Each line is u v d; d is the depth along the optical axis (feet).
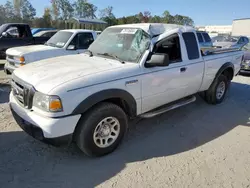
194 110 16.66
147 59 11.21
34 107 9.07
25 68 11.07
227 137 12.69
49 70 10.15
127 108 11.08
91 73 9.66
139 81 10.84
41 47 23.86
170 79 12.47
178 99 14.12
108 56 12.17
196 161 10.31
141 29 12.08
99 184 8.68
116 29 13.47
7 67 22.84
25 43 31.12
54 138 8.70
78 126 9.41
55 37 26.40
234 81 26.68
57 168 9.51
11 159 9.94
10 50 22.81
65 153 10.57
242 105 18.17
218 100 17.90
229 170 9.75
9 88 20.54
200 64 14.48
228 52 17.75
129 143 11.68
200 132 13.19
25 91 9.32
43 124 8.56
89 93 9.17
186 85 13.83
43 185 8.51
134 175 9.24
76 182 8.74
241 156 10.82
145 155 10.66
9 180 8.66
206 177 9.26
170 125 13.98
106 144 10.39
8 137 11.75
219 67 16.48
